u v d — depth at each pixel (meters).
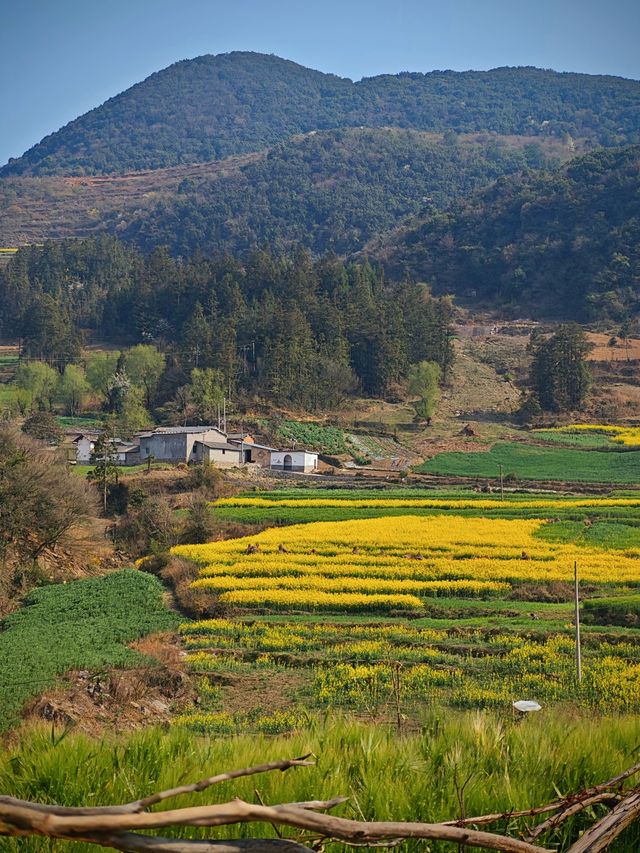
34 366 129.25
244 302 150.62
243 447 98.88
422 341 145.75
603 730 7.13
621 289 199.75
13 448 49.62
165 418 120.44
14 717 21.03
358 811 5.13
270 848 2.29
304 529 62.47
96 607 41.19
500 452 107.50
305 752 6.04
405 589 45.84
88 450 98.62
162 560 53.00
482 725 6.96
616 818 3.71
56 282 189.62
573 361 133.50
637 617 38.84
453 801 5.38
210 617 42.34
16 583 45.44
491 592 45.53
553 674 30.06
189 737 7.02
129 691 25.88
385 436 116.38
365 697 27.66
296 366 127.19
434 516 67.56
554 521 65.50
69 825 2.12
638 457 102.31
